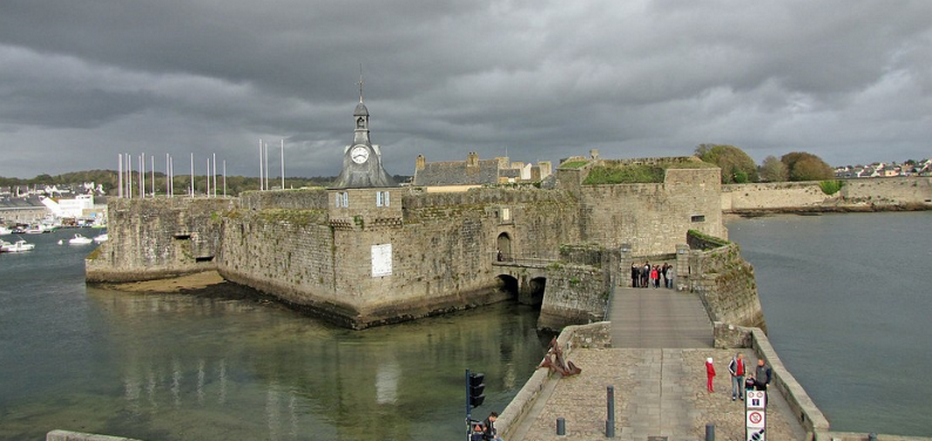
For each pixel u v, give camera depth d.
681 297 40.41
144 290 72.06
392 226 53.28
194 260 80.31
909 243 102.50
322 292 56.62
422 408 34.19
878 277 72.38
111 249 78.94
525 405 23.25
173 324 54.59
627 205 71.88
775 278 72.56
